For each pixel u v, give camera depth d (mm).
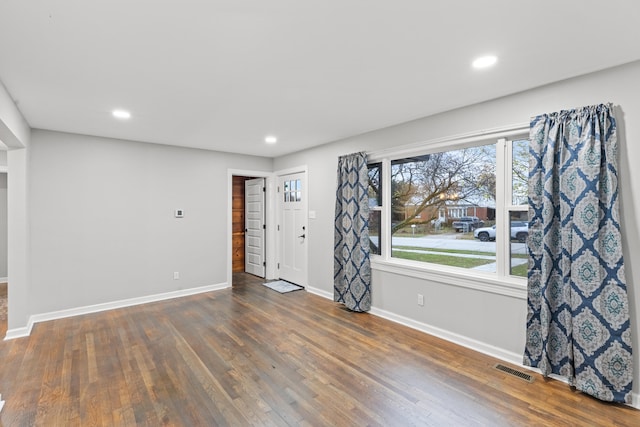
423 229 3551
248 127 3674
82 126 3559
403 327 3482
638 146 2070
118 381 2404
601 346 2145
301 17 1585
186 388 2318
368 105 2938
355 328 3461
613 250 2121
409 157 3658
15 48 1867
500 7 1506
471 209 3137
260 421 1965
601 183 2178
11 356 2789
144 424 1936
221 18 1591
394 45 1873
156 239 4480
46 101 2754
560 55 1993
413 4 1481
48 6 1474
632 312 2088
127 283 4242
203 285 4930
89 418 1983
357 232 3982
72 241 3850
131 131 3807
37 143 3627
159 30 1697
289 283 5461
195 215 4836
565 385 2342
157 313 3943
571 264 2287
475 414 2029
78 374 2500
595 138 2182
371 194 4070
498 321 2781
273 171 5766
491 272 2982
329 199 4531
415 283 3438
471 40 1818
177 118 3293
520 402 2150
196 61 2062
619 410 2057
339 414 2031
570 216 2305
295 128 3729
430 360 2738
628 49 1913
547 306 2385
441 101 2828
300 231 5242
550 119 2410
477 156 3086
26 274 3285
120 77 2289
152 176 4441
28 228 3443
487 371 2553
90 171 3975
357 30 1711
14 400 2158
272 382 2400
